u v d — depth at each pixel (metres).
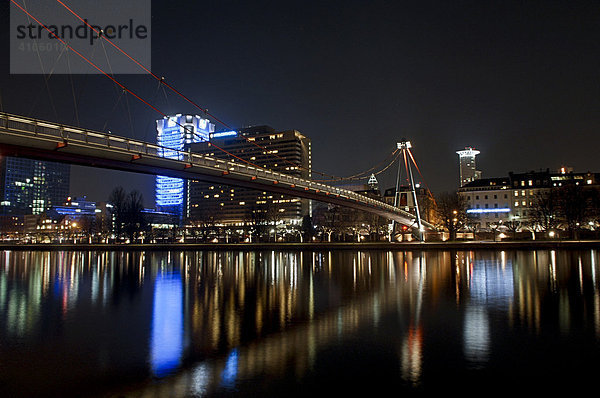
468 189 159.38
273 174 82.69
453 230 122.12
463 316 26.14
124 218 149.50
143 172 59.97
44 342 21.62
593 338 20.97
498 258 69.62
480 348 19.61
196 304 31.55
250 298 33.94
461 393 14.94
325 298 33.44
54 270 61.91
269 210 169.25
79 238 192.00
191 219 195.75
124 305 31.62
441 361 17.97
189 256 91.94
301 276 48.91
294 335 22.25
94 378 16.69
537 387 15.33
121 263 74.38
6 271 60.62
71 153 48.53
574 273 46.44
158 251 115.25
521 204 151.88
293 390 15.31
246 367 17.58
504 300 31.22
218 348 20.19
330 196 102.12
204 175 67.94
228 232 171.25
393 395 14.85
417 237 128.25
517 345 19.98
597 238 106.88
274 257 84.50
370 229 142.12
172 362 18.36
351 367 17.44
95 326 24.92
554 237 109.31
